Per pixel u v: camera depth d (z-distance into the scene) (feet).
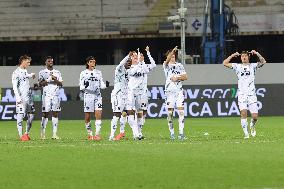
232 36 455.22
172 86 186.29
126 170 110.73
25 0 472.44
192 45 466.29
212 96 345.10
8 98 337.31
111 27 467.11
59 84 200.44
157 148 149.59
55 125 200.64
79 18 471.21
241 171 107.45
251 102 191.01
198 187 91.81
